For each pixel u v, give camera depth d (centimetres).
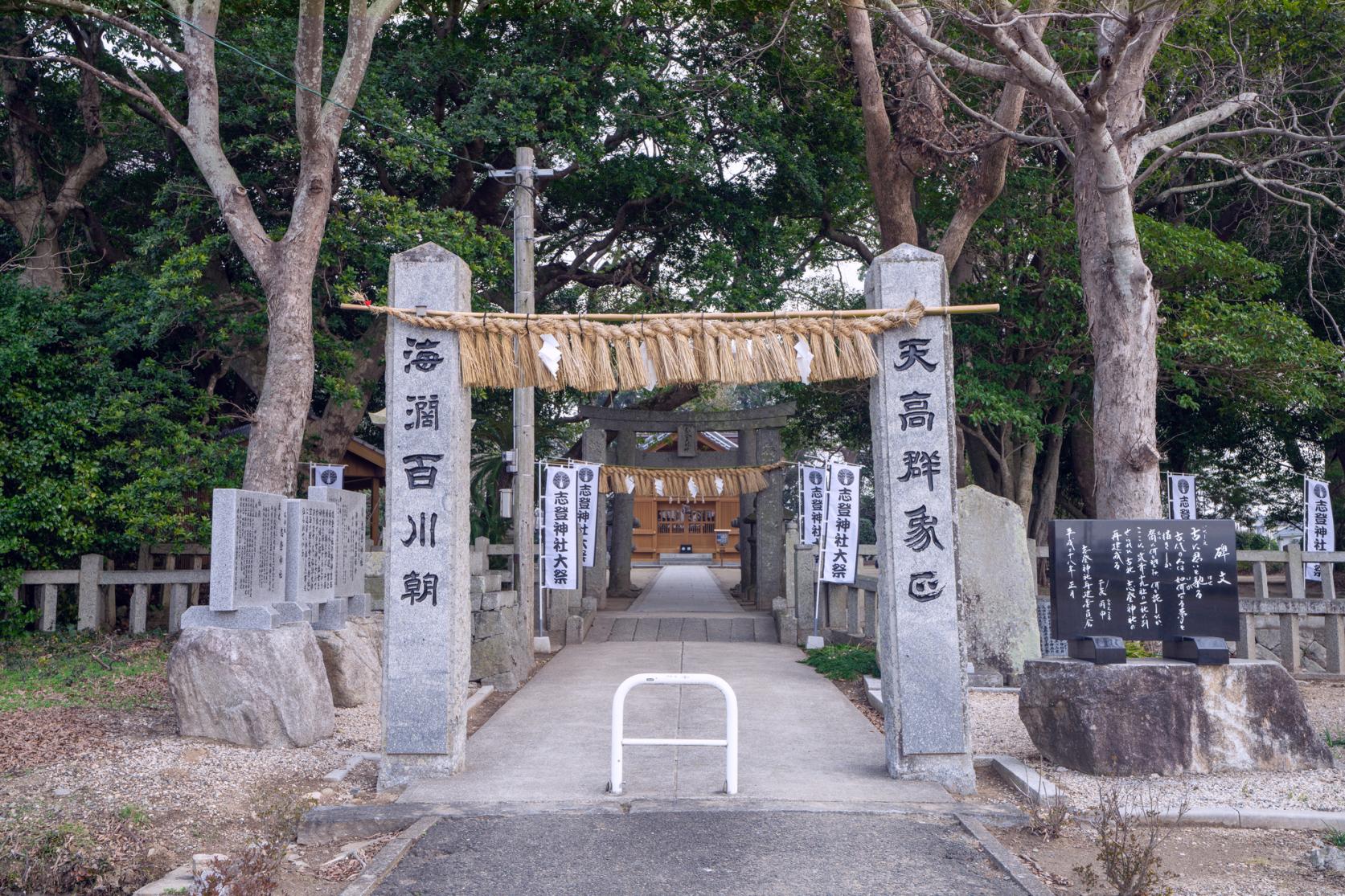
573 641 1503
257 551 838
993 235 1756
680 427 1973
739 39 1798
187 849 588
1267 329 1560
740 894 477
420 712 674
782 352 669
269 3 1591
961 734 657
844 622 1438
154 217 1466
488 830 568
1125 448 1197
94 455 1410
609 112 1669
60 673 1061
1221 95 1408
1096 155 1161
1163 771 679
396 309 676
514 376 679
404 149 1437
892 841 550
